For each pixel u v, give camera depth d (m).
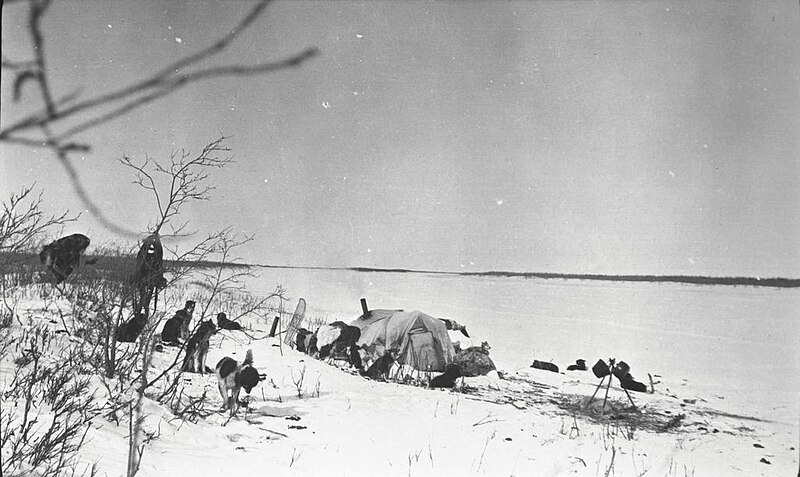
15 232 10.70
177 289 23.50
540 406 15.48
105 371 11.29
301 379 14.30
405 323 20.52
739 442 13.28
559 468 9.87
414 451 9.96
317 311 36.00
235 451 8.88
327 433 10.59
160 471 7.19
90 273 16.22
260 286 56.19
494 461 9.85
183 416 10.02
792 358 29.12
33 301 14.88
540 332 36.22
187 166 11.34
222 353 16.81
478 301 56.75
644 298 66.06
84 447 7.31
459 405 14.23
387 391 14.91
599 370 16.08
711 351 31.23
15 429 7.01
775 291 79.69
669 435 13.41
